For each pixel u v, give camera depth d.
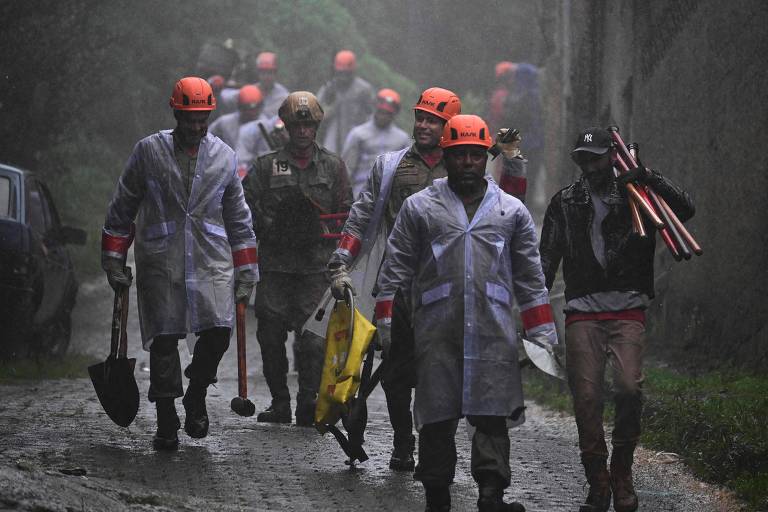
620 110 42.94
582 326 17.55
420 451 16.56
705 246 32.00
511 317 16.47
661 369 29.97
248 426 24.47
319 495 18.22
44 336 37.16
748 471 20.25
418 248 16.64
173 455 20.58
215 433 23.23
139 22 68.00
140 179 20.80
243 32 75.50
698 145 32.78
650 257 17.75
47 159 59.69
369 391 18.33
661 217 17.17
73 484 15.91
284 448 21.88
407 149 21.25
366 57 84.00
